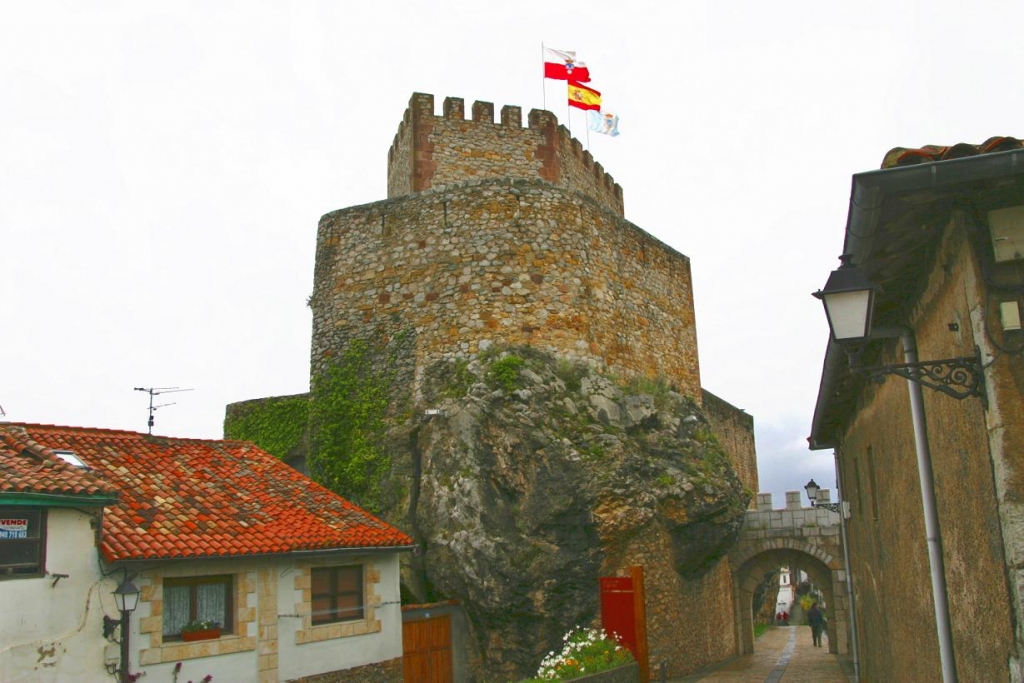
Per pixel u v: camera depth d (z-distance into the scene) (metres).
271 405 27.91
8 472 12.51
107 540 13.64
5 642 11.67
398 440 22.31
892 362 9.62
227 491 17.50
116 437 18.12
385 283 24.02
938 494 7.57
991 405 5.63
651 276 26.75
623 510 19.75
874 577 13.59
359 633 17.05
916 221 6.33
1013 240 5.64
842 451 17.83
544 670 16.55
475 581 19.45
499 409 20.86
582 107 30.48
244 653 14.91
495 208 23.23
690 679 20.95
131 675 13.22
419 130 26.81
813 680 20.69
